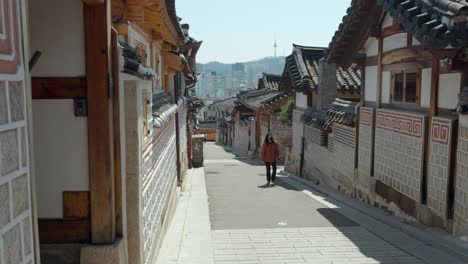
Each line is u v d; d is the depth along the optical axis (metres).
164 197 8.20
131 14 5.77
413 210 8.70
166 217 8.40
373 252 6.99
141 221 4.92
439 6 6.48
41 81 4.14
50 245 4.23
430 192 7.97
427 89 8.30
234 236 8.16
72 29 4.11
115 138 4.33
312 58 19.31
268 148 15.84
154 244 6.39
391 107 10.04
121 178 4.39
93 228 4.23
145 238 5.43
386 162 10.06
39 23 4.11
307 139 17.72
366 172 11.30
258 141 29.58
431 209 7.92
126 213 4.71
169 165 9.65
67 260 4.22
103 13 4.09
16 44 2.43
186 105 19.77
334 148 14.11
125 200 4.59
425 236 7.39
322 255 6.91
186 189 14.48
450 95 7.46
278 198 12.71
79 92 4.15
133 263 4.78
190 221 9.38
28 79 2.58
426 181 8.21
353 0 10.23
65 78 4.14
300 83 17.75
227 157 31.61
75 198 4.25
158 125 6.44
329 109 14.89
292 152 20.34
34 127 4.18
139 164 4.82
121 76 4.39
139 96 4.90
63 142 4.19
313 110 16.92
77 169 4.22
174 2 6.73
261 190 14.56
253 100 30.78
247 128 33.84
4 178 2.25
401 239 7.66
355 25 10.91
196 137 23.66
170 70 11.95
